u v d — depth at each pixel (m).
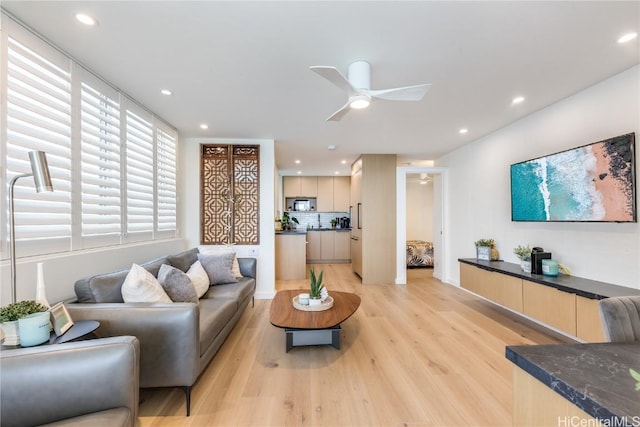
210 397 1.87
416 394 1.89
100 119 2.29
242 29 1.71
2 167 1.54
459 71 2.21
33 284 1.63
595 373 0.77
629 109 2.20
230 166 4.09
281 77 2.29
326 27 1.68
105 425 1.05
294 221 7.50
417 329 2.99
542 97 2.71
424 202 7.60
